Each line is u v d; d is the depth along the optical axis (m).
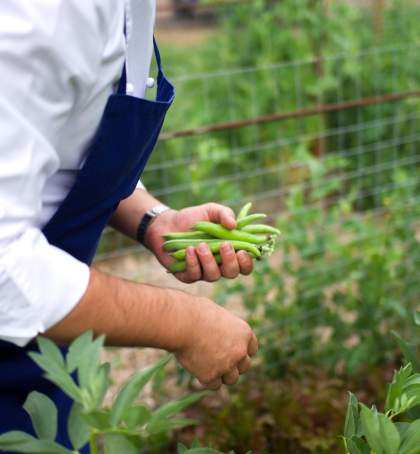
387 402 1.15
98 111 1.27
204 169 3.81
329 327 3.61
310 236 3.73
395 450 1.02
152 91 3.47
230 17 6.44
